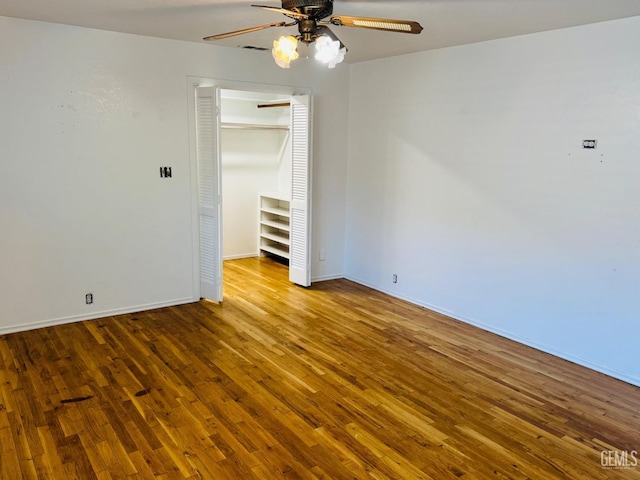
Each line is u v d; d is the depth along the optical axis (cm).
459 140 450
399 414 303
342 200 594
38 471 242
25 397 310
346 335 427
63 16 366
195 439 271
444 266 481
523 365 376
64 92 405
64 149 412
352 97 568
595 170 355
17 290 410
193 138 475
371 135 547
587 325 372
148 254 469
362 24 274
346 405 311
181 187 477
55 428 278
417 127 490
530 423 297
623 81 335
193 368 356
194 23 379
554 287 390
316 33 281
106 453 257
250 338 414
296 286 571
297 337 419
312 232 577
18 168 396
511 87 402
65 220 422
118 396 314
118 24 388
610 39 339
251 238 717
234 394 321
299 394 323
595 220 359
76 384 328
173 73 453
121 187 444
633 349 348
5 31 374
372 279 571
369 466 252
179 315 464
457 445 273
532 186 396
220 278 495
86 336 409
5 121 385
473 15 331
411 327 450
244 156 688
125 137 439
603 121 348
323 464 253
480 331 445
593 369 371
